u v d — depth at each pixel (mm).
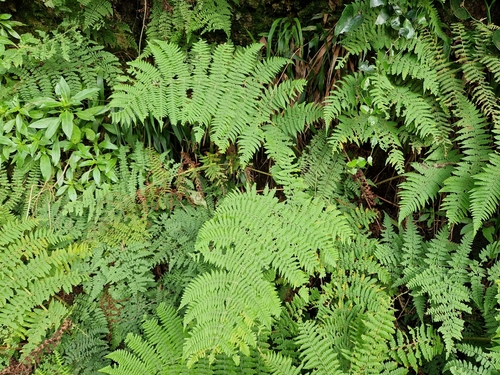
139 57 1281
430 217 1337
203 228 1180
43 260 1307
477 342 1237
